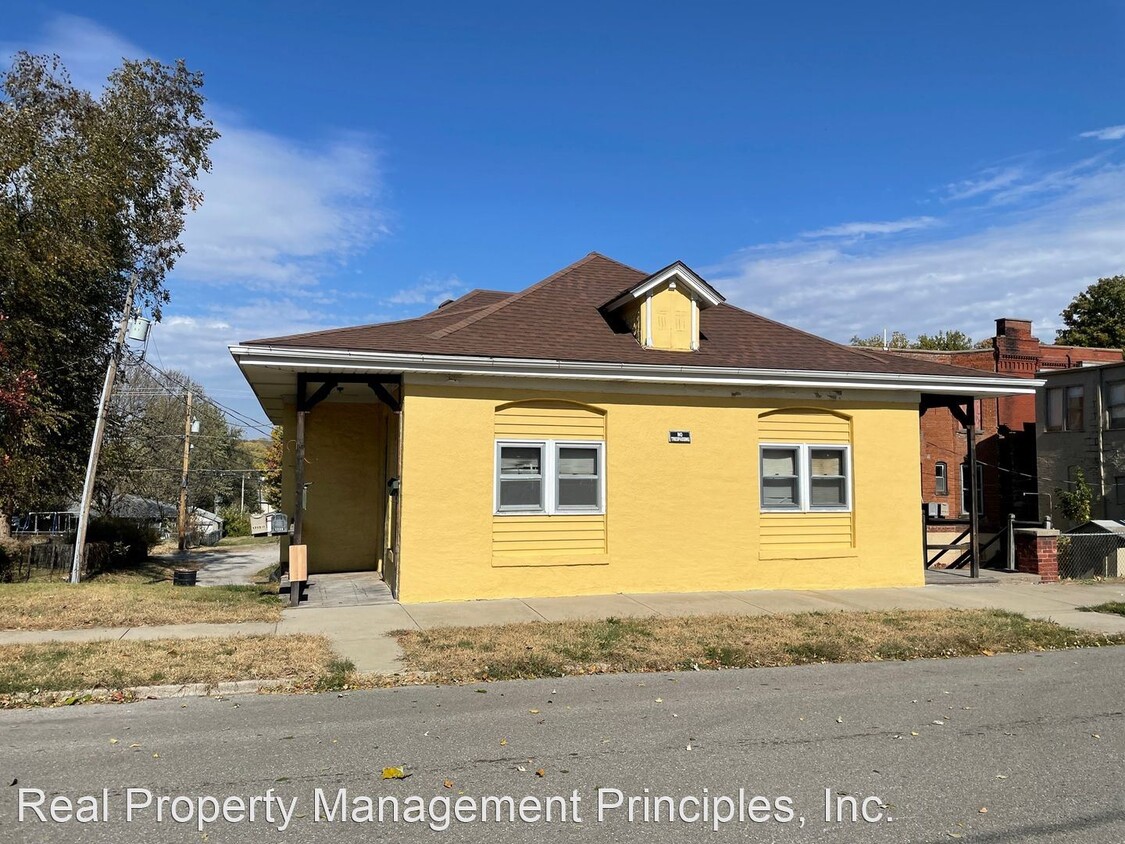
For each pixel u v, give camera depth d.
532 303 14.20
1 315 15.79
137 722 6.18
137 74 20.97
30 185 16.41
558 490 12.45
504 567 12.02
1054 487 31.73
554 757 5.39
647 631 9.54
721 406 13.22
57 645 8.41
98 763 5.23
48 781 4.90
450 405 11.88
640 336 13.36
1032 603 12.27
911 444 14.19
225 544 43.62
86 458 20.05
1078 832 4.25
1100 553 15.83
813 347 14.61
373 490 16.22
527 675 7.84
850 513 13.87
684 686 7.46
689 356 13.18
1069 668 8.38
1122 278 48.38
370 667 7.87
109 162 18.62
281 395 15.38
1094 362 37.91
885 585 13.83
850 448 13.95
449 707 6.67
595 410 12.66
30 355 16.66
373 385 11.83
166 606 10.88
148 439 32.81
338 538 15.99
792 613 10.99
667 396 12.96
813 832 4.23
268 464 42.53
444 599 11.69
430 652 8.39
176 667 7.57
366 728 6.04
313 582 13.97
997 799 4.70
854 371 13.41
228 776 5.00
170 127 21.70
